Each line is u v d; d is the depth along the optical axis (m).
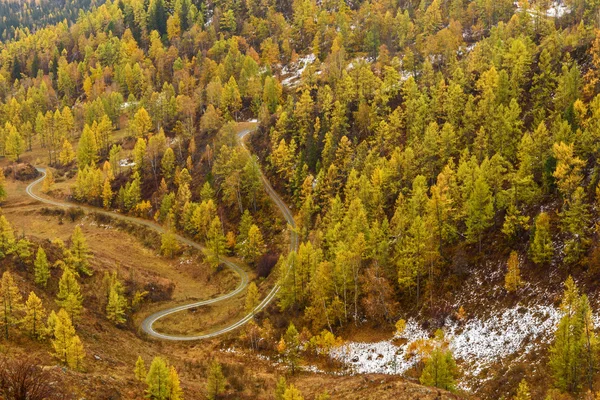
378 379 69.06
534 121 105.69
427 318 81.31
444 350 72.94
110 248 126.00
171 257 125.62
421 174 108.56
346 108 141.38
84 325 80.00
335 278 88.38
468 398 62.09
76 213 144.12
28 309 68.75
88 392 51.50
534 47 135.50
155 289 105.88
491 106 108.56
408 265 83.44
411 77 136.25
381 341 82.00
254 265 117.12
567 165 75.88
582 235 72.56
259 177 136.00
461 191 92.00
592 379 56.22
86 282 95.44
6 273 69.12
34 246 94.19
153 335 92.00
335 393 67.56
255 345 88.62
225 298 105.69
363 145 123.75
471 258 85.62
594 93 105.12
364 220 94.94
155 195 147.88
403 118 131.12
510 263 74.75
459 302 80.56
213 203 132.12
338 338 79.56
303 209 117.12
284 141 139.50
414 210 92.62
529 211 85.62
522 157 89.06
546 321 67.69
